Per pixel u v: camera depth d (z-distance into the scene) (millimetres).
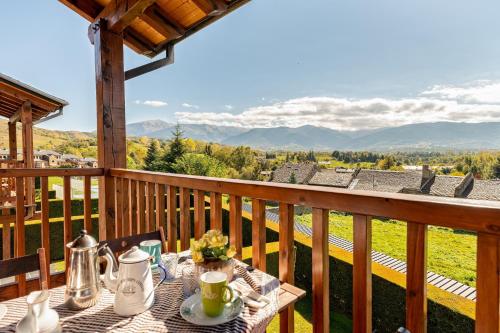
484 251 833
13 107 6996
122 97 2990
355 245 1145
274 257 4340
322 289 1253
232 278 1187
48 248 2492
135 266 955
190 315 909
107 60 2887
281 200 1399
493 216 806
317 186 1325
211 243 1152
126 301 929
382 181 13922
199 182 1863
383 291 3496
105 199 2846
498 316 814
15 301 1022
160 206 2242
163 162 19438
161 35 3320
